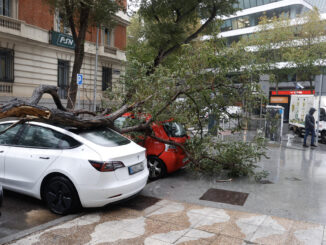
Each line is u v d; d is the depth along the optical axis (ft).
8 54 57.47
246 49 21.91
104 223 13.50
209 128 24.17
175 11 60.44
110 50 81.82
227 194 18.45
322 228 13.19
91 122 16.38
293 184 21.03
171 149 21.94
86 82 75.82
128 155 14.98
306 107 52.95
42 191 15.20
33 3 60.64
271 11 146.51
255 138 23.58
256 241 11.83
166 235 12.30
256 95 21.63
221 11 58.80
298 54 91.15
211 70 21.01
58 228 12.84
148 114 21.86
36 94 16.12
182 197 17.76
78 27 51.52
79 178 13.93
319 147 41.22
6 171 16.16
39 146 15.55
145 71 21.42
